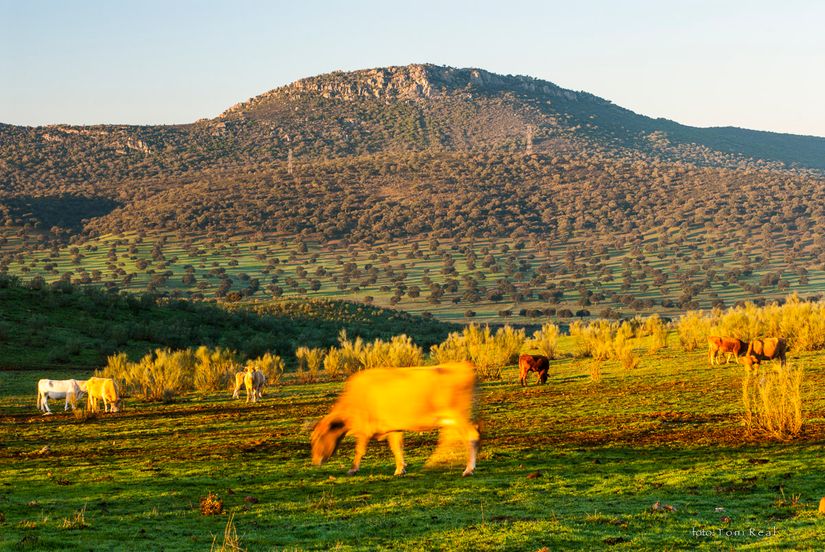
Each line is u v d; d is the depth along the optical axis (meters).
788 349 37.44
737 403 23.16
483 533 10.70
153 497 13.99
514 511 11.96
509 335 44.50
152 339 67.56
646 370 34.97
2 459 19.77
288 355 68.81
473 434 12.49
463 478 14.57
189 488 14.81
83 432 25.78
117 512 12.83
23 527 11.63
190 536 11.12
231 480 15.53
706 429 19.23
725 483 13.27
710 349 34.72
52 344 60.19
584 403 25.81
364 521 11.66
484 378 37.38
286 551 10.11
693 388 27.58
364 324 99.62
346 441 20.17
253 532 11.31
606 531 10.64
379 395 12.61
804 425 18.48
